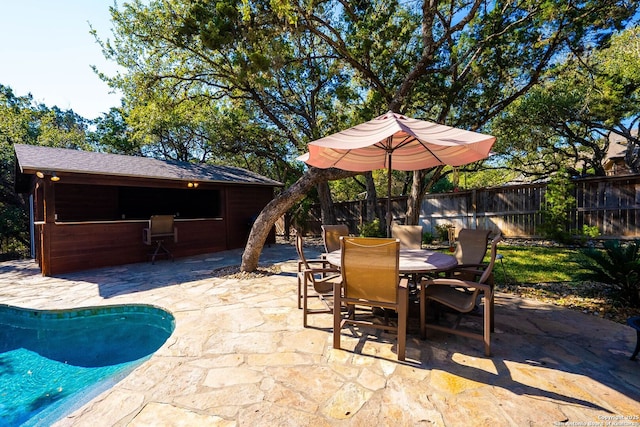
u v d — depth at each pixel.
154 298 4.49
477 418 1.78
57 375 2.79
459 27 6.01
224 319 3.52
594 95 6.95
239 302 4.19
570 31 5.19
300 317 3.55
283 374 2.30
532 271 5.31
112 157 8.91
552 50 5.80
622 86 6.36
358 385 2.14
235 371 2.36
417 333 3.02
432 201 10.73
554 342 2.75
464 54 6.21
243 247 10.66
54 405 2.30
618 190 7.50
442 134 2.78
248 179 10.72
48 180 6.62
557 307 3.70
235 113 12.49
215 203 12.32
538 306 3.73
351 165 4.71
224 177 9.97
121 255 7.67
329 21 8.14
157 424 1.79
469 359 2.48
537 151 13.38
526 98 10.34
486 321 2.51
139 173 7.70
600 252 3.90
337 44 6.55
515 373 2.25
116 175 7.28
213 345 2.83
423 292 2.84
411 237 4.49
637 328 2.34
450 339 2.87
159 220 7.77
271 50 6.24
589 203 7.88
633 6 4.79
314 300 4.24
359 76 7.56
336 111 10.57
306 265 3.76
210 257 8.66
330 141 2.77
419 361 2.46
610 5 4.88
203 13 6.24
